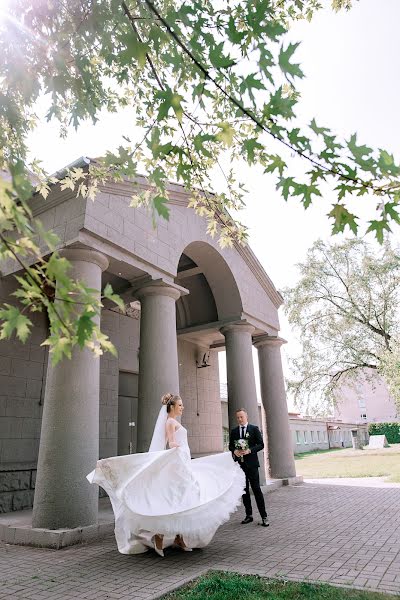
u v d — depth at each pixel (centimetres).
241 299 1252
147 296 901
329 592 382
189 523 516
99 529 646
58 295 221
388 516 763
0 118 425
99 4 366
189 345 1588
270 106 248
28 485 908
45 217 801
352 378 2775
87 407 679
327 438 4881
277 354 1427
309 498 1024
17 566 509
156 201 334
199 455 1491
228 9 353
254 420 1177
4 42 372
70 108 505
